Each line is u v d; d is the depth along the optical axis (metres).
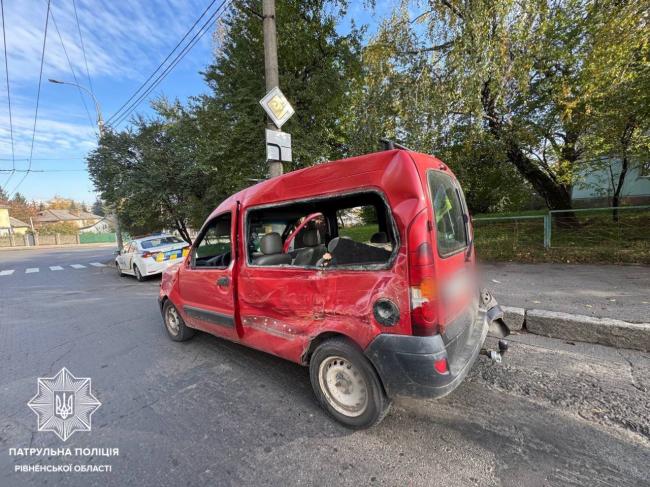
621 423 2.33
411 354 2.07
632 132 7.84
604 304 4.20
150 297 7.95
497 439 2.27
